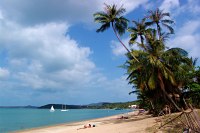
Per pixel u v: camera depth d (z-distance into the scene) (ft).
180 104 126.52
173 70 122.93
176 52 118.52
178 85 126.31
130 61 146.41
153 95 131.34
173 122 80.89
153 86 115.14
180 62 125.49
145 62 117.39
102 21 148.05
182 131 72.28
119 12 148.46
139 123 111.86
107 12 148.56
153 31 145.59
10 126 205.87
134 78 157.17
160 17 154.81
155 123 94.63
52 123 231.71
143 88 132.16
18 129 175.94
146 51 119.44
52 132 134.72
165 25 154.30
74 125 182.60
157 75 115.55
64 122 239.30
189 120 63.62
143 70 121.90
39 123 237.25
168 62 119.65
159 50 116.37
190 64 132.46
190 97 128.36
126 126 109.29
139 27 157.48
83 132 112.27
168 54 117.39
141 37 157.38
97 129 115.44
